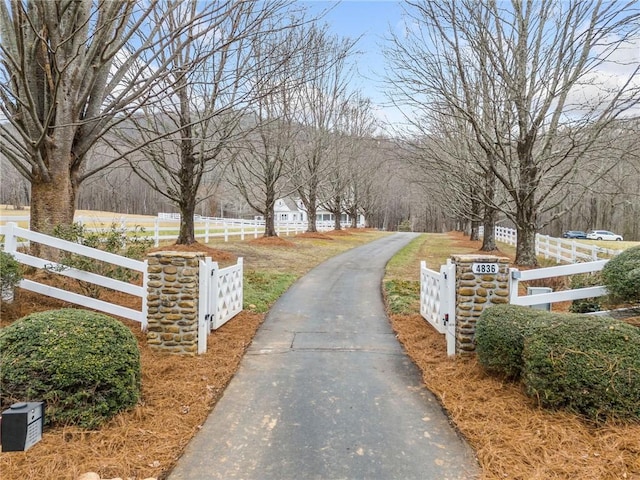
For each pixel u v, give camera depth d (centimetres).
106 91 732
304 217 5700
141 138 1091
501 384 415
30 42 646
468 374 452
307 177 2097
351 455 309
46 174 664
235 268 702
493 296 503
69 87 659
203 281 519
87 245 627
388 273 1193
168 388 408
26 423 285
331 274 1173
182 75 633
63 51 650
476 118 1029
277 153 1691
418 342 582
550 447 304
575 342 353
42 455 287
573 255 1327
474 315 500
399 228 6078
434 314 635
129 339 376
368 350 551
